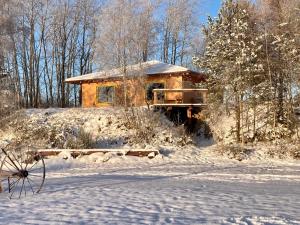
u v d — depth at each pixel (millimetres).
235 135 28062
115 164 23031
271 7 32062
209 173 18859
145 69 32094
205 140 29031
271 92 27734
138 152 24594
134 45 33031
